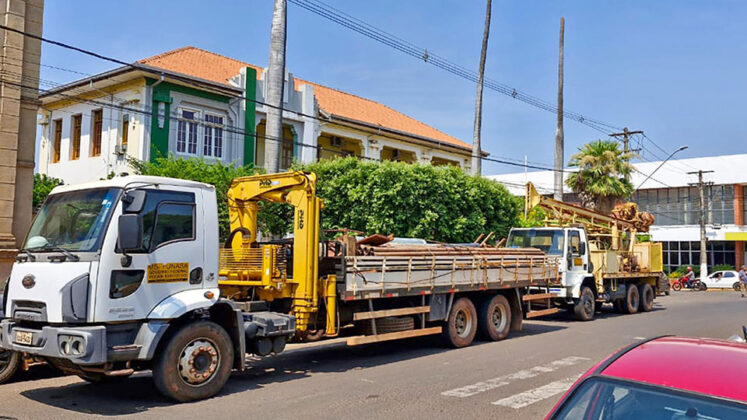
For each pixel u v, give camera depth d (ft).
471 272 40.16
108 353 22.62
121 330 23.63
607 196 113.70
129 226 22.88
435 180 64.49
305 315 31.12
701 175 146.10
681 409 9.82
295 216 32.04
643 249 71.87
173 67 73.05
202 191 26.76
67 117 80.43
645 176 163.94
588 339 44.21
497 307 43.47
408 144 104.99
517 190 181.98
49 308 22.85
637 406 10.17
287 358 35.88
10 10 53.06
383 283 34.09
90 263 22.91
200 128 74.33
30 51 54.70
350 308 33.73
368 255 34.01
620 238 68.74
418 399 25.31
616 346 40.65
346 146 97.86
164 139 70.69
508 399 25.53
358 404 24.32
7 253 51.19
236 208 35.65
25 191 54.24
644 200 166.61
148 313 24.06
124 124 72.54
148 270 24.27
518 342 42.60
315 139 88.94
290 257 32.78
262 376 30.22
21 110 54.08
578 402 10.74
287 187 32.78
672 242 163.02
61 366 24.47
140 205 23.85
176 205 25.70
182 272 25.41
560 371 31.73
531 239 58.54
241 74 78.28
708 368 10.61
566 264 56.44
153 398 25.16
